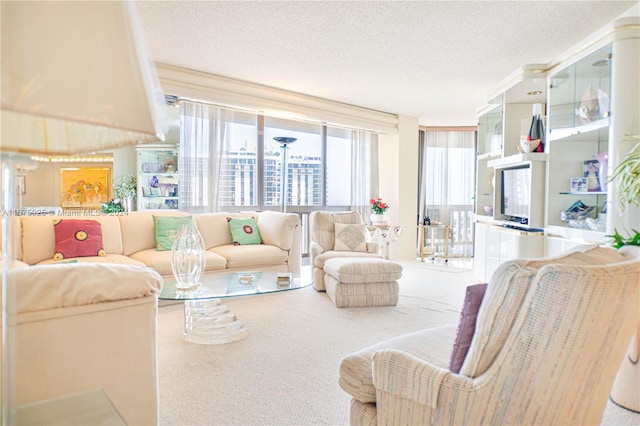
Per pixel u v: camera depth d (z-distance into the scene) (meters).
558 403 1.04
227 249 4.13
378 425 1.32
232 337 2.78
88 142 0.94
